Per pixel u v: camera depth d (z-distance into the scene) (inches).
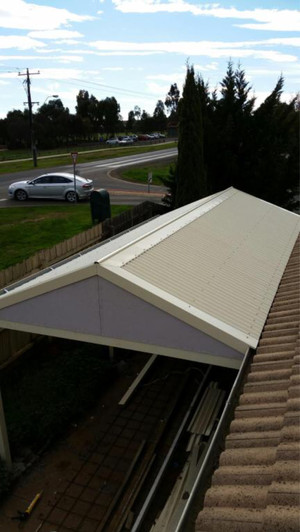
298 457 106.0
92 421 307.6
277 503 93.9
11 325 214.2
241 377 157.6
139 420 306.5
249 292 223.5
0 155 1987.0
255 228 347.6
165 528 182.1
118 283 186.1
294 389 134.8
